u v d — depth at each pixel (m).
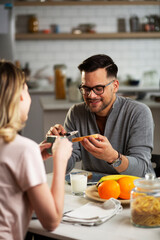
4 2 5.55
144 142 1.96
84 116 2.13
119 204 1.35
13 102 1.14
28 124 5.46
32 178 1.09
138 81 5.99
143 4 6.16
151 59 6.46
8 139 1.11
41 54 6.28
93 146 1.64
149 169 1.98
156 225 1.20
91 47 6.34
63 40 6.28
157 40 6.42
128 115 2.01
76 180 1.54
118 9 6.33
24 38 6.07
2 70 1.16
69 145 1.28
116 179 1.50
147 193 1.21
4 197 1.12
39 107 5.51
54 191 1.17
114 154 1.69
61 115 3.57
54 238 1.22
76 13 6.29
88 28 6.12
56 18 6.27
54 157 1.24
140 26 6.29
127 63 6.43
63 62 6.33
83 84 1.92
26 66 5.94
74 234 1.16
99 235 1.15
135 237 1.13
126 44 6.39
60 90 4.16
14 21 6.11
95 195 1.48
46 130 3.56
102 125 2.12
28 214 1.18
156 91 5.71
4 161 1.10
